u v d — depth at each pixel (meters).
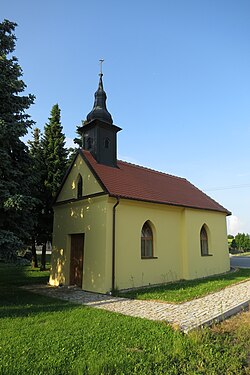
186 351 5.36
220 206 20.64
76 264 14.30
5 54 11.80
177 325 6.70
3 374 4.52
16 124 10.66
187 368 4.76
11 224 11.20
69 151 22.34
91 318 7.57
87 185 14.01
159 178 19.05
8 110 11.17
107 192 12.53
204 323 6.94
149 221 14.55
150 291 11.66
